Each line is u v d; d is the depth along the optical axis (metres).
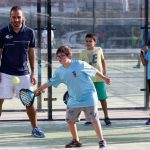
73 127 10.93
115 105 16.77
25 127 13.51
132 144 11.48
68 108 10.78
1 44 12.10
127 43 17.89
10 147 10.97
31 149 10.67
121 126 13.63
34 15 15.45
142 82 19.33
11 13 11.96
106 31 17.06
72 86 10.59
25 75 12.16
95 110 10.63
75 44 16.48
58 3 16.12
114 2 16.55
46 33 15.22
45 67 15.41
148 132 12.87
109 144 11.45
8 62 12.10
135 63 19.22
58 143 11.59
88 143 11.53
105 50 18.06
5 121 14.27
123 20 16.81
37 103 15.62
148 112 15.73
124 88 19.45
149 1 16.27
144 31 15.45
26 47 12.11
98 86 13.62
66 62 10.52
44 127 13.51
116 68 19.25
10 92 12.17
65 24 16.36
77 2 16.27
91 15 16.52
